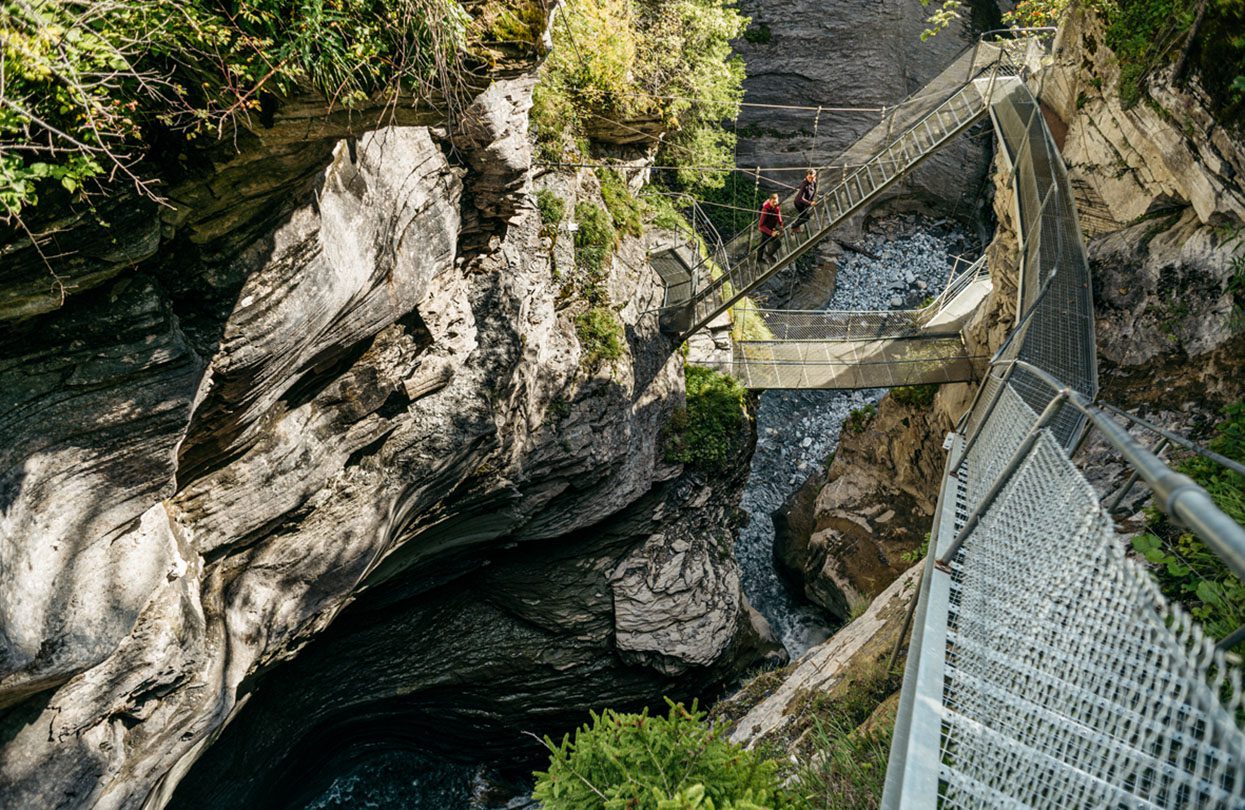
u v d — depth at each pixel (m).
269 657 9.59
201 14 4.67
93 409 5.77
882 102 26.64
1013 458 4.12
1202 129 10.55
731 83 19.70
